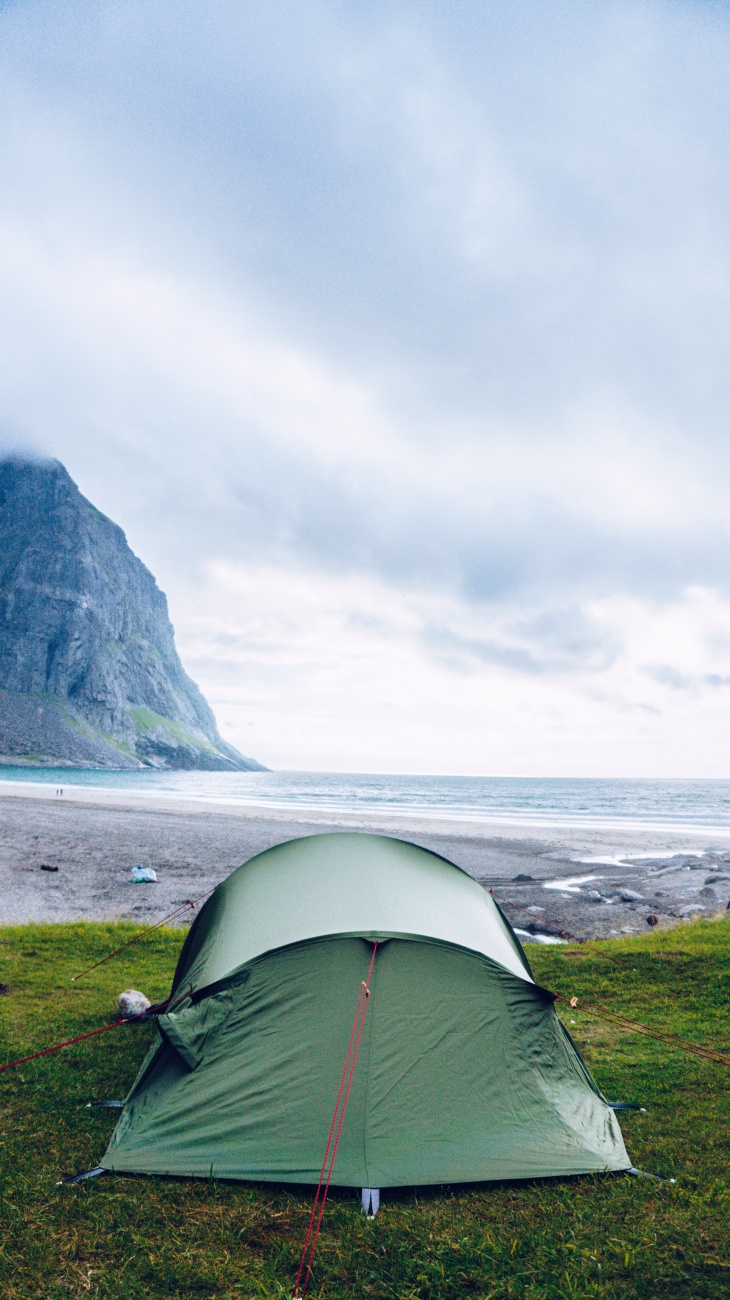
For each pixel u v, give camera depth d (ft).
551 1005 24.11
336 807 259.60
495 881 95.55
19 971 42.04
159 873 90.99
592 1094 23.53
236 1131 20.01
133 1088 22.93
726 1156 20.97
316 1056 21.06
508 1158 19.70
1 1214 17.07
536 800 360.48
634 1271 15.43
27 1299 14.11
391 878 26.27
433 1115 20.38
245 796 341.62
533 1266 15.69
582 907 78.43
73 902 73.00
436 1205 18.35
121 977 41.52
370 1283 15.12
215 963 24.27
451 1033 21.79
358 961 22.45
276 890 26.25
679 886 92.84
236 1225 17.15
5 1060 28.35
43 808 181.37
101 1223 16.89
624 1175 19.85
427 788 517.14
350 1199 18.58
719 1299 14.37
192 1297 14.47
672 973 42.47
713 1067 28.58
